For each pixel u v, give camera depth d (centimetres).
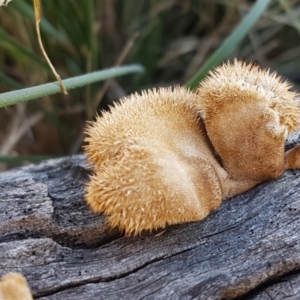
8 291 10
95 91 22
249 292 11
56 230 12
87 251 12
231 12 24
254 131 11
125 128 11
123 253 11
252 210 12
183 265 11
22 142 23
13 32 22
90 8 20
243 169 12
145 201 10
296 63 25
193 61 24
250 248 11
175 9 25
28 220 12
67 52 22
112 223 11
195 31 26
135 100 12
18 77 23
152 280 11
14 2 18
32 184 13
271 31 25
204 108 12
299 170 12
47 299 11
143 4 24
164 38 26
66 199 13
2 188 13
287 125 12
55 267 11
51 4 20
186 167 11
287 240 11
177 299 11
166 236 12
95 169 12
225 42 18
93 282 11
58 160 15
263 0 19
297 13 24
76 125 23
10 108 23
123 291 11
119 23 24
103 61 23
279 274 11
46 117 22
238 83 11
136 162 10
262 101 11
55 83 14
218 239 11
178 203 11
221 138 12
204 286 11
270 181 12
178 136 12
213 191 11
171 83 25
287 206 12
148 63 24
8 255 11
